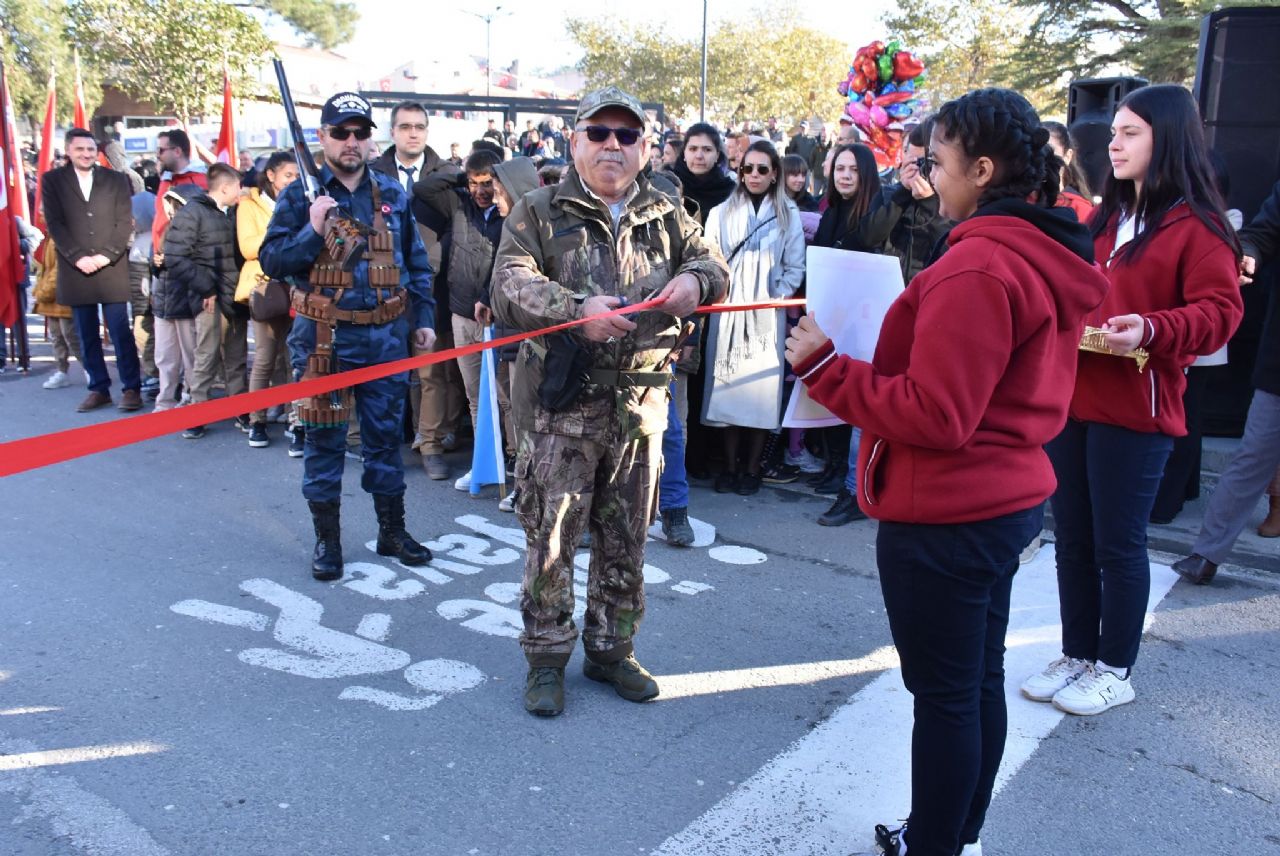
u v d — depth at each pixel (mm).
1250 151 6055
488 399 5371
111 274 7348
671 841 2617
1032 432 2086
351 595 4230
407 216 4504
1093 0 24391
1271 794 2861
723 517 5344
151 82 25438
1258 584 4371
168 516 5238
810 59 36562
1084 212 4414
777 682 3500
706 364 5539
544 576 3186
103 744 3041
